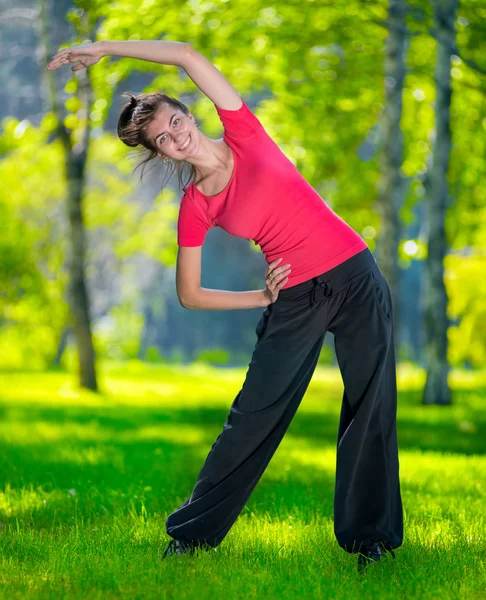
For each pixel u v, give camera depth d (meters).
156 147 4.92
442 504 7.43
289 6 16.52
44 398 21.91
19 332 31.70
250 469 5.22
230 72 19.45
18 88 33.59
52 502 7.47
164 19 15.68
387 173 20.36
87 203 34.38
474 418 17.14
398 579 4.92
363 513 5.17
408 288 66.12
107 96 18.03
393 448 5.18
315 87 20.28
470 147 22.11
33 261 29.92
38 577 4.96
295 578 4.84
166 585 4.70
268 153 4.92
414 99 22.38
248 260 66.56
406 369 39.56
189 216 5.17
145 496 7.71
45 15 23.44
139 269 54.44
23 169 30.14
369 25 18.00
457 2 16.55
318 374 36.34
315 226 4.95
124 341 48.16
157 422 16.06
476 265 27.44
